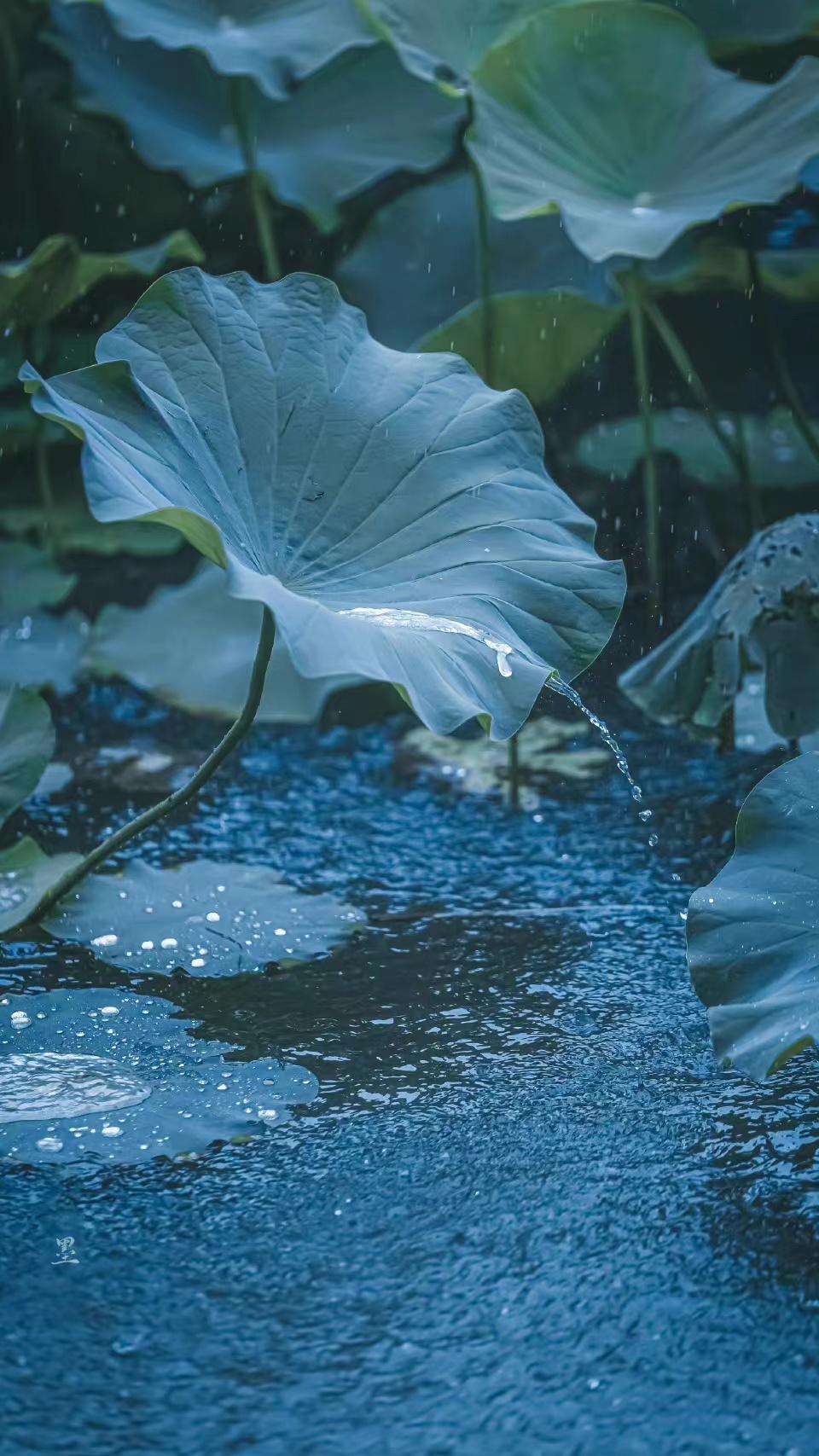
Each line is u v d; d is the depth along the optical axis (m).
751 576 4.78
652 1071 4.35
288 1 5.15
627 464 5.62
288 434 4.51
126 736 5.08
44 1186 4.20
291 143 5.45
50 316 5.32
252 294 4.56
